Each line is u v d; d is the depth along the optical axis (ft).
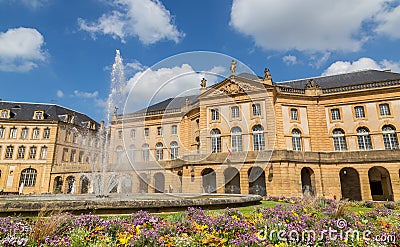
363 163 85.25
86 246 14.46
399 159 81.15
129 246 14.24
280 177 81.20
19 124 143.54
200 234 16.10
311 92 98.78
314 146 94.32
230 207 27.99
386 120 89.40
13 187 134.92
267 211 24.71
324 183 87.20
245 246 14.49
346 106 95.20
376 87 92.02
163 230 16.08
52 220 16.37
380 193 93.71
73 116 157.38
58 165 138.92
